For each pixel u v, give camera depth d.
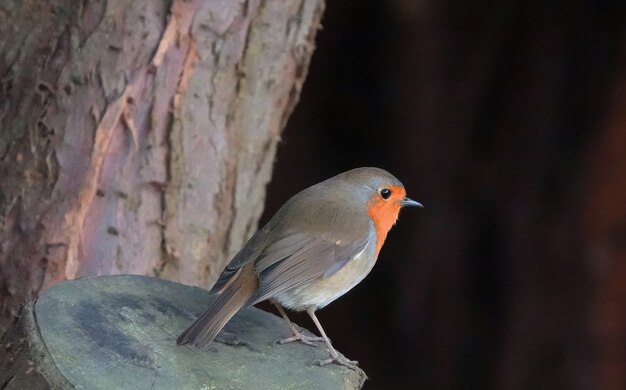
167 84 9.28
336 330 14.87
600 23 13.33
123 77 9.15
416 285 14.30
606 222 13.58
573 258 13.68
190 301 6.96
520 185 13.77
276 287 7.16
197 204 9.65
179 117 9.38
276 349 6.72
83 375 5.84
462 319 14.21
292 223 7.56
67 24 9.18
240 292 6.96
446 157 14.01
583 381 13.62
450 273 14.18
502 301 13.96
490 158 13.88
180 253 9.60
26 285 9.16
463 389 14.18
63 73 9.16
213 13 9.38
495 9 13.52
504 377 13.89
